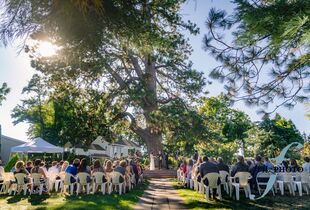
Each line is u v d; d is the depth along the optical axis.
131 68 31.09
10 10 5.09
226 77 7.32
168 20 7.55
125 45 6.84
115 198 10.80
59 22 5.17
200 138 30.42
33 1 4.96
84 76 24.89
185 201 10.26
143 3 5.92
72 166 12.28
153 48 7.52
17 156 17.27
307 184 11.73
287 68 6.81
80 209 8.50
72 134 30.19
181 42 24.12
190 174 14.96
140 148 72.56
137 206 9.39
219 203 9.62
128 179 13.20
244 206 9.05
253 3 5.44
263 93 7.62
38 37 5.45
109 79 30.11
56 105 45.19
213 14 5.75
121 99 30.16
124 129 33.84
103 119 30.11
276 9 4.98
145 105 30.81
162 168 31.05
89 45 5.94
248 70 7.19
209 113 31.33
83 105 30.31
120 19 5.53
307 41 3.91
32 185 12.47
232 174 10.71
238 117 34.00
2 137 40.50
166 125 29.31
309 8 4.76
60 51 6.34
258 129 29.58
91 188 13.12
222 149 37.97
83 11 4.96
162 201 10.43
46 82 28.53
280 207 8.79
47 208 8.83
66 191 13.13
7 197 11.67
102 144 55.94
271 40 5.30
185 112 29.91
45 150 19.73
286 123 28.83
